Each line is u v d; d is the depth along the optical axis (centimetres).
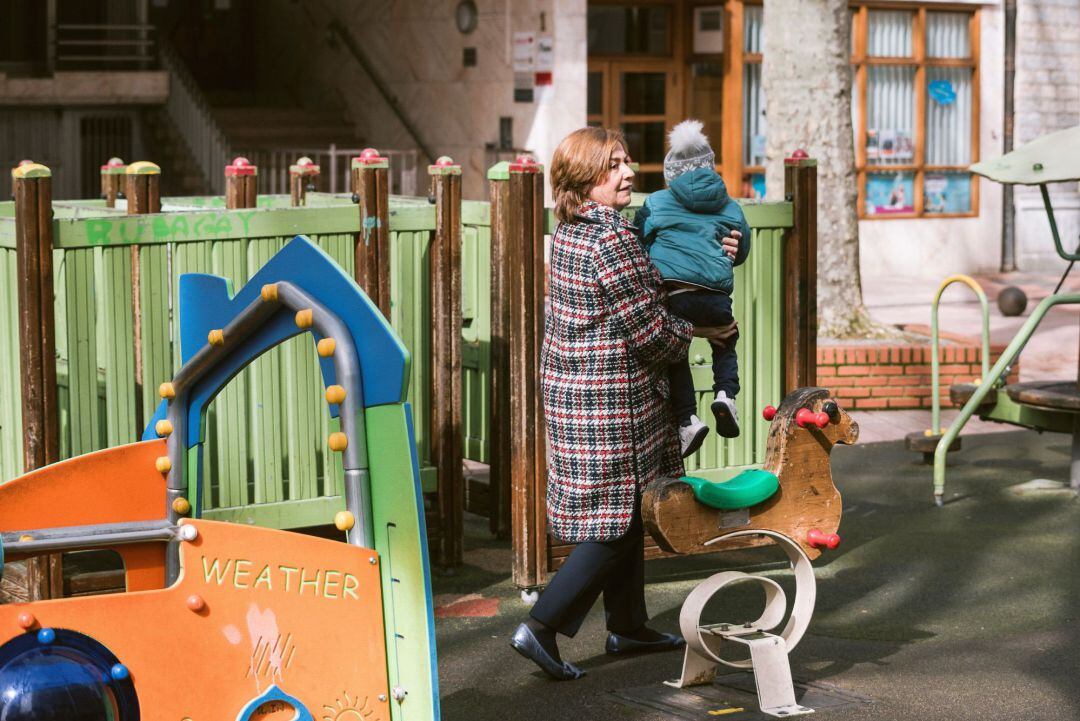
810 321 637
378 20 1867
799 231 630
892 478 827
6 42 1889
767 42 1165
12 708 304
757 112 1778
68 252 525
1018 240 1942
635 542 492
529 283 578
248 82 2139
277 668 329
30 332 505
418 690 337
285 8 2047
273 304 351
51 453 512
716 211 501
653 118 1825
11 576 542
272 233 568
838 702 469
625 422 473
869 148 1852
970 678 494
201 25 2127
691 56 1820
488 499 706
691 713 459
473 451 712
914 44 1859
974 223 1911
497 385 676
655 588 609
